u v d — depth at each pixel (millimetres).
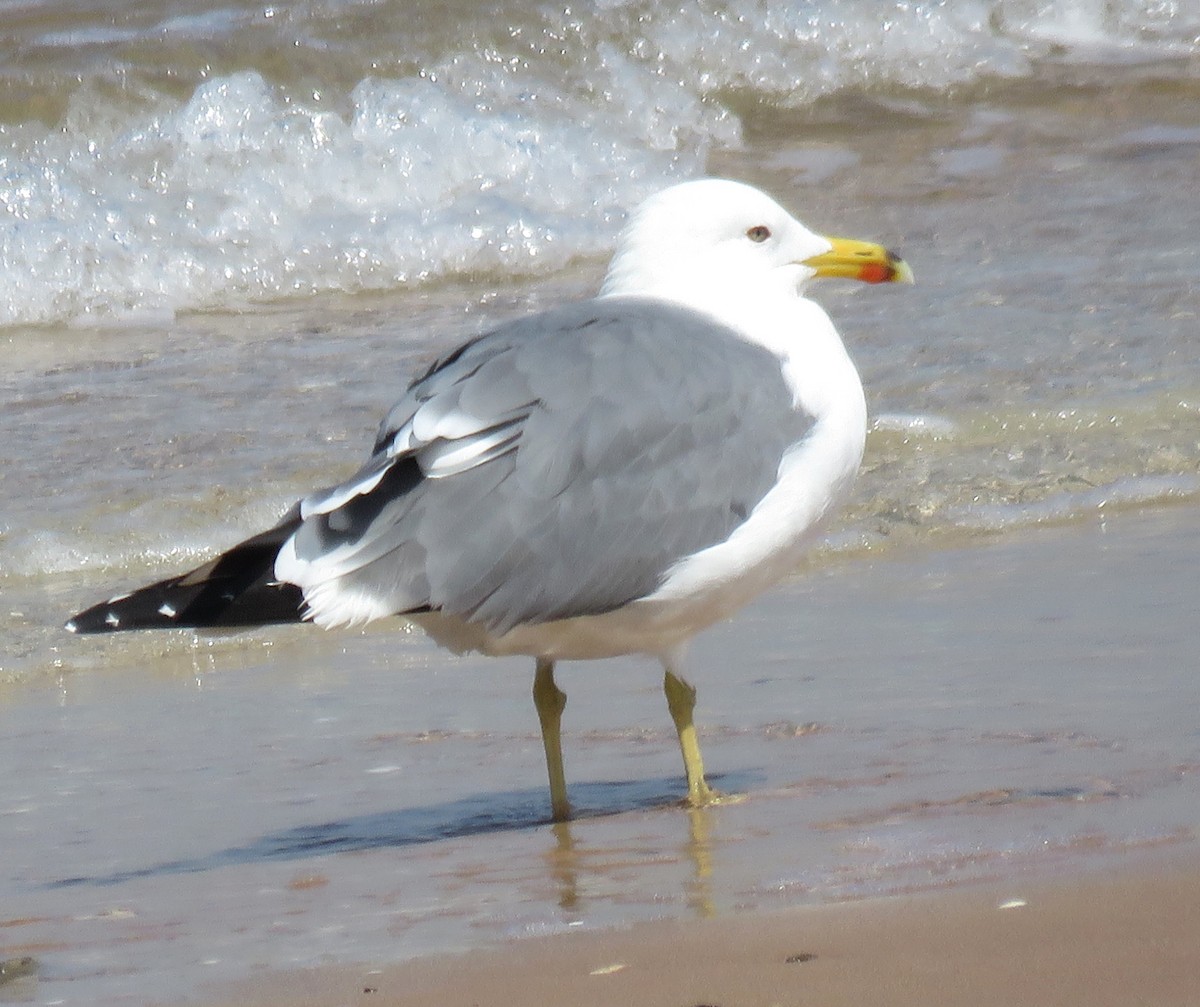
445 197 23797
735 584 9164
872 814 8352
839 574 13086
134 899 7883
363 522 8492
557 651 9141
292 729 10711
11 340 19938
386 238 22469
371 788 9594
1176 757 8883
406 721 10805
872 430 15812
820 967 6355
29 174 22531
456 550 8531
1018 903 6855
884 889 7172
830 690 10594
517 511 8602
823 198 24219
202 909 7660
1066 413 16078
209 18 27000
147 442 15875
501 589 8617
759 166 25812
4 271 20953
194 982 6684
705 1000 6129
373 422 16312
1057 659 10789
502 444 8633
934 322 18562
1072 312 18703
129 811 9336
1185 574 12508
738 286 9883
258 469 15141
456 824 8914
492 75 26406
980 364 17281
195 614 8406
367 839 8719
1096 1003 5879
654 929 6941
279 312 21016
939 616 11914
